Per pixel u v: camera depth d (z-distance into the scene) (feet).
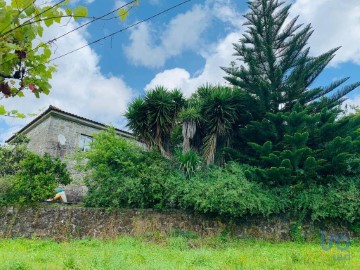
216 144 44.96
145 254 24.90
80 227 36.06
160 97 43.24
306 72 44.39
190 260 22.38
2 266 18.83
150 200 38.09
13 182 37.60
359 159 38.83
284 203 36.70
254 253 26.37
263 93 43.16
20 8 5.22
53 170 38.91
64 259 21.44
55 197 43.34
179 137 44.88
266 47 43.42
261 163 41.68
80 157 42.34
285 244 33.83
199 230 36.32
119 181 38.17
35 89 6.11
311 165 37.42
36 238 35.09
